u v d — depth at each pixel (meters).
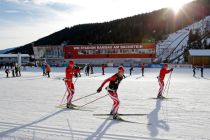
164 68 12.12
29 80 24.06
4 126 6.70
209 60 58.66
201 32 106.88
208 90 15.70
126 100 11.52
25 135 5.88
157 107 9.73
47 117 7.85
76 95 13.21
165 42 106.56
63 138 5.67
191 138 5.73
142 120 7.52
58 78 26.83
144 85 19.02
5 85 18.91
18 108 9.41
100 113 8.49
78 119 7.58
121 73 7.59
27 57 88.50
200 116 8.10
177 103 10.70
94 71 42.72
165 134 6.04
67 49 68.19
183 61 77.19
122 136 5.86
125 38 127.69
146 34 126.50
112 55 64.50
